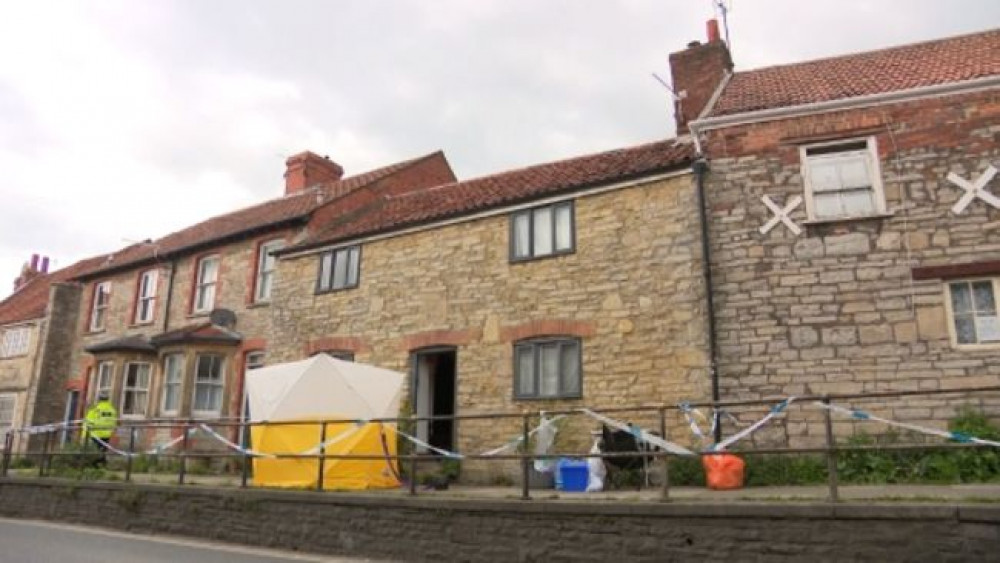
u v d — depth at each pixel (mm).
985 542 6129
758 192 11547
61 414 23234
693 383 11266
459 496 9070
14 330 25469
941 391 6641
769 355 10891
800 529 6836
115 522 11961
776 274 11125
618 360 12070
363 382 12359
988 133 10523
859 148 11328
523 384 13039
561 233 13383
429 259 14938
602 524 7730
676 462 10625
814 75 13695
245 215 22250
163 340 18562
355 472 11672
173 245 22234
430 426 14664
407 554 8883
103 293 23812
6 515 13867
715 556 7125
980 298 10156
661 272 12016
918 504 6449
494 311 13711
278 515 10086
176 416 18016
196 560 8922
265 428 11773
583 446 11992
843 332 10578
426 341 14414
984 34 13664
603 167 13977
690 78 14805
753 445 10633
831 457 6965
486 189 16062
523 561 8078
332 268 16594
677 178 12258
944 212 10469
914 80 11562
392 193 21078
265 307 18453
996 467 9180
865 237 10789
